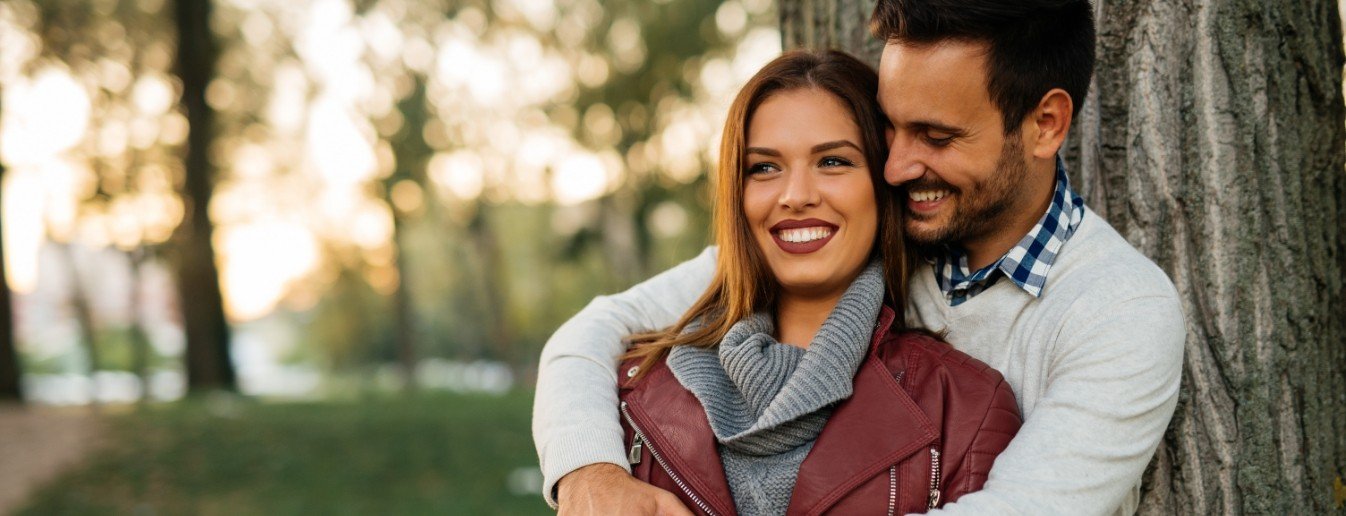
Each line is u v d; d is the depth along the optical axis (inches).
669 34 498.9
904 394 63.4
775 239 69.1
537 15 579.2
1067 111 65.6
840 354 64.5
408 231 1014.4
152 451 342.0
